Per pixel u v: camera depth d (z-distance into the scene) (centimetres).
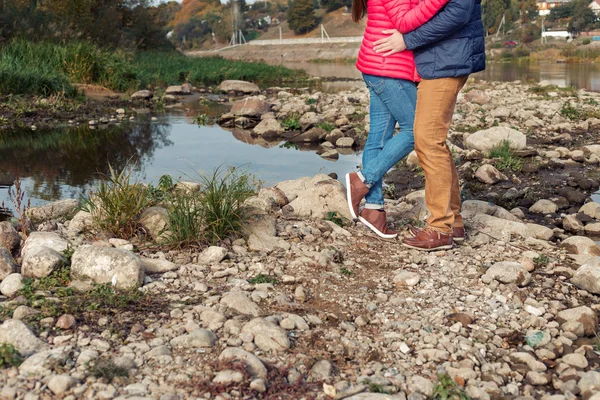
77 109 1209
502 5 9581
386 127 399
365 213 410
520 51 6512
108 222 396
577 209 540
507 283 344
